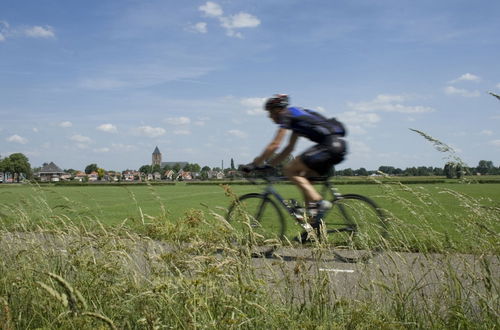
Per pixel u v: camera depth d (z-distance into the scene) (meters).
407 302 2.83
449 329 2.65
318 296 2.74
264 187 6.11
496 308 2.67
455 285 2.83
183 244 3.14
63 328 2.54
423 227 3.29
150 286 2.75
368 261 3.25
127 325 2.65
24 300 2.94
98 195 28.05
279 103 5.66
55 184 69.25
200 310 2.45
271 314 2.59
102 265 3.01
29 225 4.02
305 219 3.16
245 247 2.92
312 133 5.43
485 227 2.95
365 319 2.58
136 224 3.62
